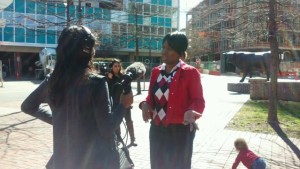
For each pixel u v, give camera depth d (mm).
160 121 3604
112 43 34469
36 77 42969
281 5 10570
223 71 59500
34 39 49969
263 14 10664
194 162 6332
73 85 2373
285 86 17766
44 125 9781
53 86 2400
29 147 7246
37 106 2582
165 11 52156
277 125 10273
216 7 12320
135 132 8930
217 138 8383
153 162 3699
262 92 17734
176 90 3533
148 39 48625
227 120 11086
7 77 48562
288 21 10719
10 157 6484
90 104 2346
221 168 6008
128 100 2625
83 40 2416
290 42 13445
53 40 51438
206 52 56156
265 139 8445
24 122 10297
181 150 3561
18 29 43406
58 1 13484
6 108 13836
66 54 2398
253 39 12281
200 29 18078
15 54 50875
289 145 7863
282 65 44625
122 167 2666
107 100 2359
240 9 11234
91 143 2357
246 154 5309
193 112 3223
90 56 2477
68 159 2365
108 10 21094
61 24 13055
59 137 2410
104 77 2402
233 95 20438
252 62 23500
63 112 2398
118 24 30781
